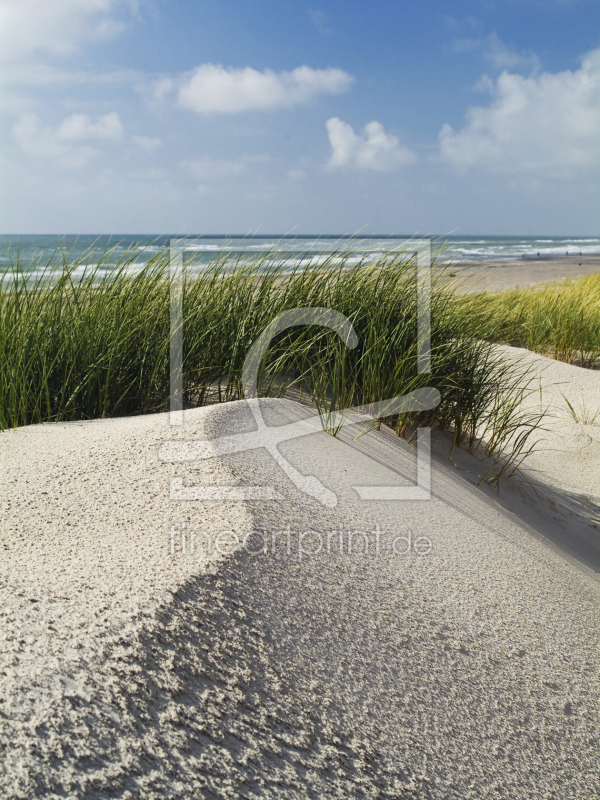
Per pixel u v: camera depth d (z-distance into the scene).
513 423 3.67
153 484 1.80
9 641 1.05
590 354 7.10
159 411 3.05
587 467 4.09
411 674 1.39
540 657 1.63
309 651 1.31
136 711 0.99
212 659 1.16
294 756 1.06
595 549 2.86
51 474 1.88
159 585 1.29
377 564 1.77
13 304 3.05
